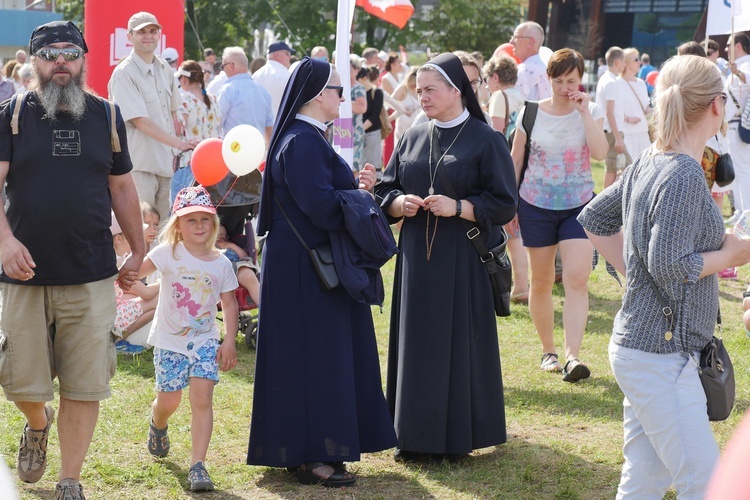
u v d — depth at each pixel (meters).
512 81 7.76
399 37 32.12
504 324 7.46
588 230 3.47
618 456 4.71
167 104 7.78
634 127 11.20
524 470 4.52
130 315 6.30
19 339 3.88
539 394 5.72
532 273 6.13
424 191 4.61
